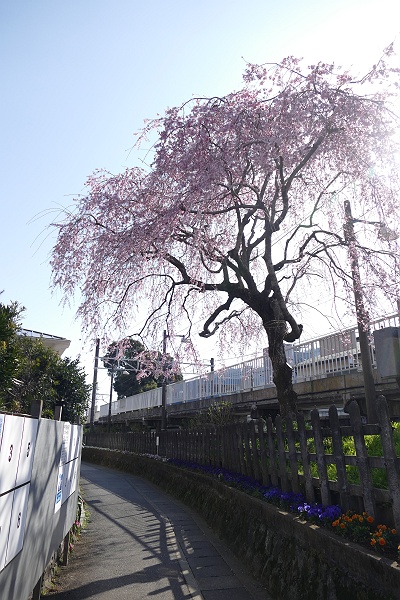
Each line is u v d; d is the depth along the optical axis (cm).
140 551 761
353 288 873
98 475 2225
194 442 1509
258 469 859
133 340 973
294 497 632
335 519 505
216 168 757
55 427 529
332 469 642
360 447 496
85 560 705
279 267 940
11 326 772
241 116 772
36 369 1016
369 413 852
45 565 484
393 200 802
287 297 979
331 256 927
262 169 805
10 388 823
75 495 785
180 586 583
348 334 1070
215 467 1214
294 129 778
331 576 443
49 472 495
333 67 774
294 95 771
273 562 579
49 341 1809
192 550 767
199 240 849
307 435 629
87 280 892
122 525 992
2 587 318
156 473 1877
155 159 828
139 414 3225
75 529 846
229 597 548
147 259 876
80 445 875
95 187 968
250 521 718
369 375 862
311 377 1236
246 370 1589
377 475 533
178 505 1276
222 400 1772
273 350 848
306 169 916
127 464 2495
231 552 743
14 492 345
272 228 867
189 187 778
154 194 885
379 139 781
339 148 830
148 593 556
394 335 552
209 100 815
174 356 966
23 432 371
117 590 564
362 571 399
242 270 895
